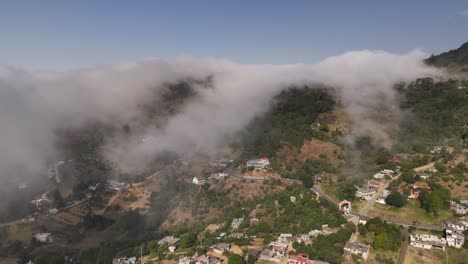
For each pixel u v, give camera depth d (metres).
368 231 171.12
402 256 152.88
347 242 162.62
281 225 189.50
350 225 174.50
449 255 151.88
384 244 156.62
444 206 184.88
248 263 157.88
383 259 151.00
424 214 184.12
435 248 156.50
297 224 188.88
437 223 176.12
